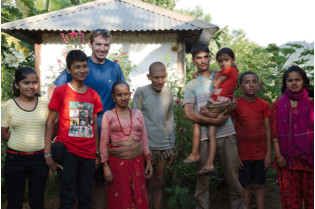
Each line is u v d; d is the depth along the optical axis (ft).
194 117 10.26
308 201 9.62
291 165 9.62
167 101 11.00
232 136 10.37
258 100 11.17
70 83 9.49
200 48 10.52
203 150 10.37
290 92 9.96
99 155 9.95
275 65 17.69
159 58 20.27
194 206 12.32
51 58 19.98
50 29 18.80
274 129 10.19
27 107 9.29
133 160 9.59
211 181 13.66
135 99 11.07
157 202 10.91
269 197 13.15
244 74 11.12
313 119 9.52
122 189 9.39
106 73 10.52
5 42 20.95
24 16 27.25
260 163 10.96
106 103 10.53
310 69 16.15
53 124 9.30
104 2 23.20
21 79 9.09
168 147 10.88
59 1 27.81
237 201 10.34
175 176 13.80
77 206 10.02
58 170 9.33
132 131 9.70
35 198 9.30
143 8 22.36
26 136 9.09
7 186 9.14
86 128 9.30
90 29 18.89
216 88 10.27
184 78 20.35
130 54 20.21
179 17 20.54
